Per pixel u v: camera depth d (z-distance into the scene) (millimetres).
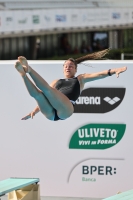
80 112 21938
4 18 45094
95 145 22078
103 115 21859
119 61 21703
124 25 62906
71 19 54062
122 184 22109
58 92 16438
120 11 61594
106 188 22219
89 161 22172
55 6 52188
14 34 46594
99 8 58031
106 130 21953
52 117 16953
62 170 22312
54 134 22188
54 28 51844
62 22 52844
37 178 20922
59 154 22281
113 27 60938
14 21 46438
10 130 22344
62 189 22406
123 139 21906
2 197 21984
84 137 22078
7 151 22469
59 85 17547
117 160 22047
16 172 22531
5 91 22172
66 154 22234
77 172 22281
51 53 63469
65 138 22141
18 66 15367
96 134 22000
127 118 21766
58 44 63875
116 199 18250
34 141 22312
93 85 21672
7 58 54625
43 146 22297
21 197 20453
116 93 21656
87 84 21703
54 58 57812
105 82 21641
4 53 53812
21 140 22359
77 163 22219
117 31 71188
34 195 20391
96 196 22297
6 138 22406
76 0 55594
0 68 22062
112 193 22203
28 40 57500
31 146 22344
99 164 22141
